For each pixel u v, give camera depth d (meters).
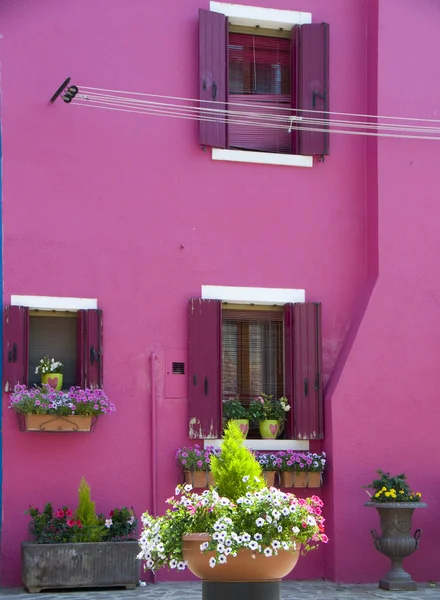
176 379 11.10
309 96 11.75
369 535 11.14
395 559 10.71
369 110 11.96
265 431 11.33
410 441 11.40
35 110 10.96
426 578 11.25
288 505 6.79
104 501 10.72
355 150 11.95
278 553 6.60
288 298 11.55
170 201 11.30
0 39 10.91
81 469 10.68
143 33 11.38
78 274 10.92
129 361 10.98
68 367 11.01
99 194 11.07
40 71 11.01
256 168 11.62
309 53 11.80
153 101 11.34
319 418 11.31
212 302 11.21
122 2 11.34
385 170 11.70
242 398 11.56
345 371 11.32
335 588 10.67
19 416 10.49
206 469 10.73
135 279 11.10
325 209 11.79
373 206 11.74
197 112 11.45
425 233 11.77
